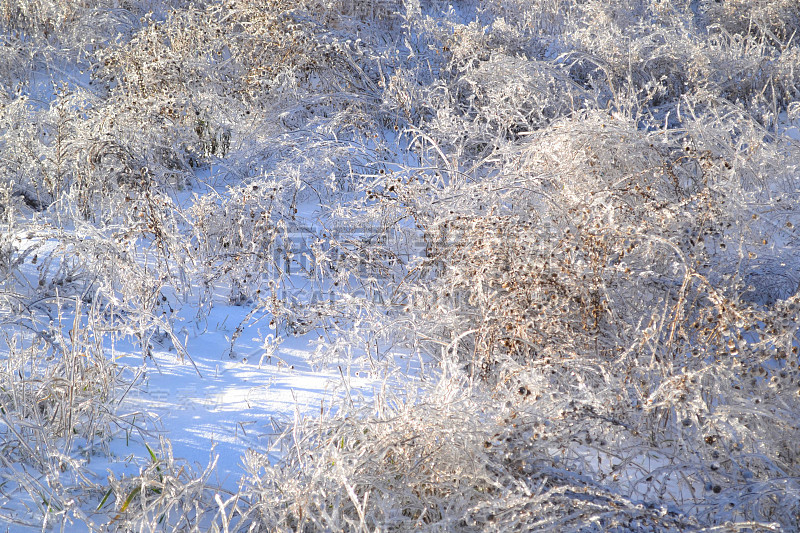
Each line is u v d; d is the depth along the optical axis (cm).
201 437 329
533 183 482
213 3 993
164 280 483
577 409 274
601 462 296
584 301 360
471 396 299
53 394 334
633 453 289
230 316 464
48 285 468
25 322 422
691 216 422
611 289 368
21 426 308
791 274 422
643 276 377
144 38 820
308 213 612
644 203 437
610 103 716
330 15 948
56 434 316
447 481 267
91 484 282
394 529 250
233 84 810
